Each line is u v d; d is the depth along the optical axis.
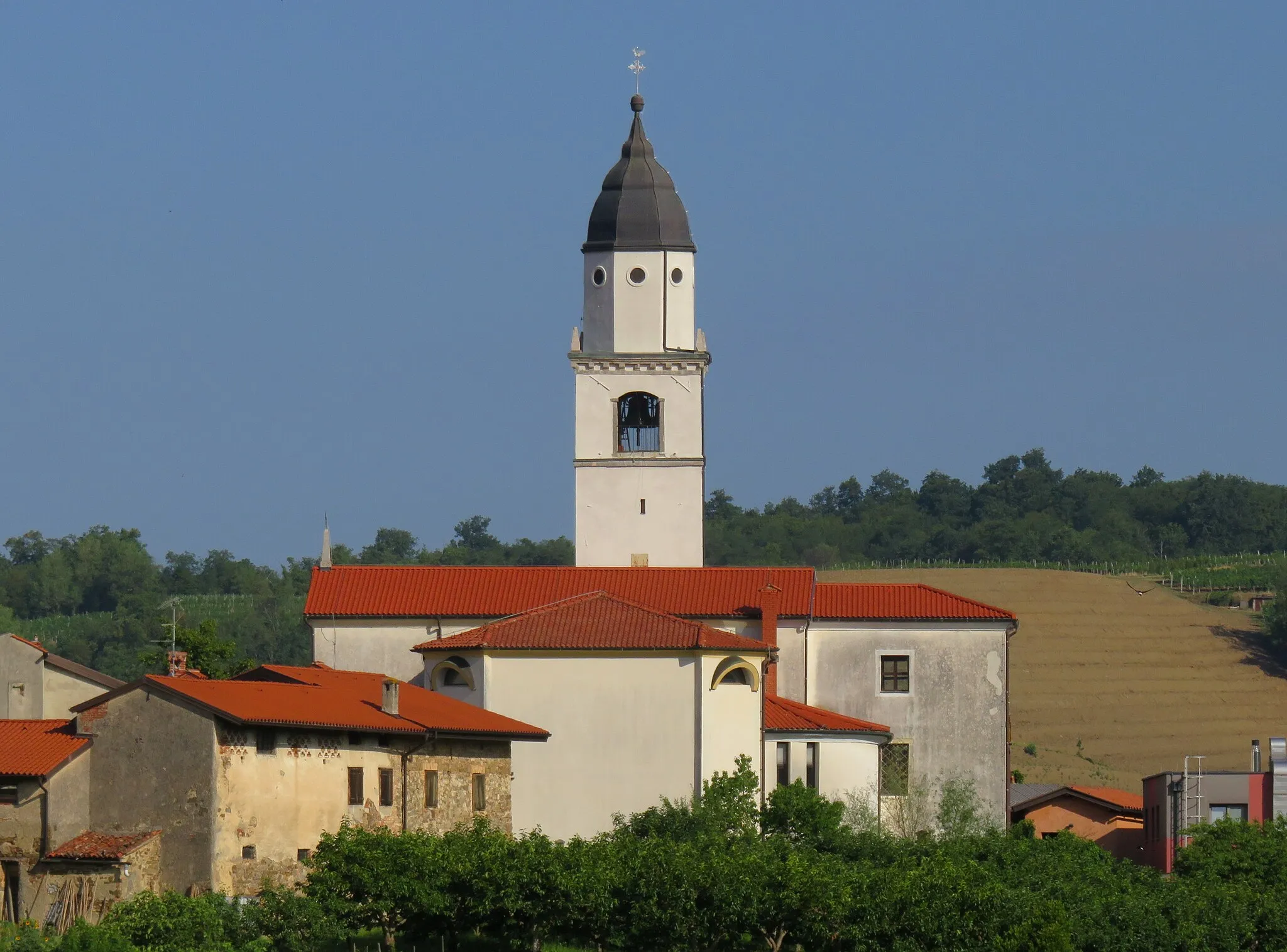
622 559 191.62
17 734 134.62
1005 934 123.75
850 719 170.00
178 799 129.88
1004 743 175.12
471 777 150.75
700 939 125.94
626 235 193.25
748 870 126.75
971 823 167.38
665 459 191.62
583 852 130.00
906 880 126.94
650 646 160.50
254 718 130.50
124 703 131.88
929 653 176.25
